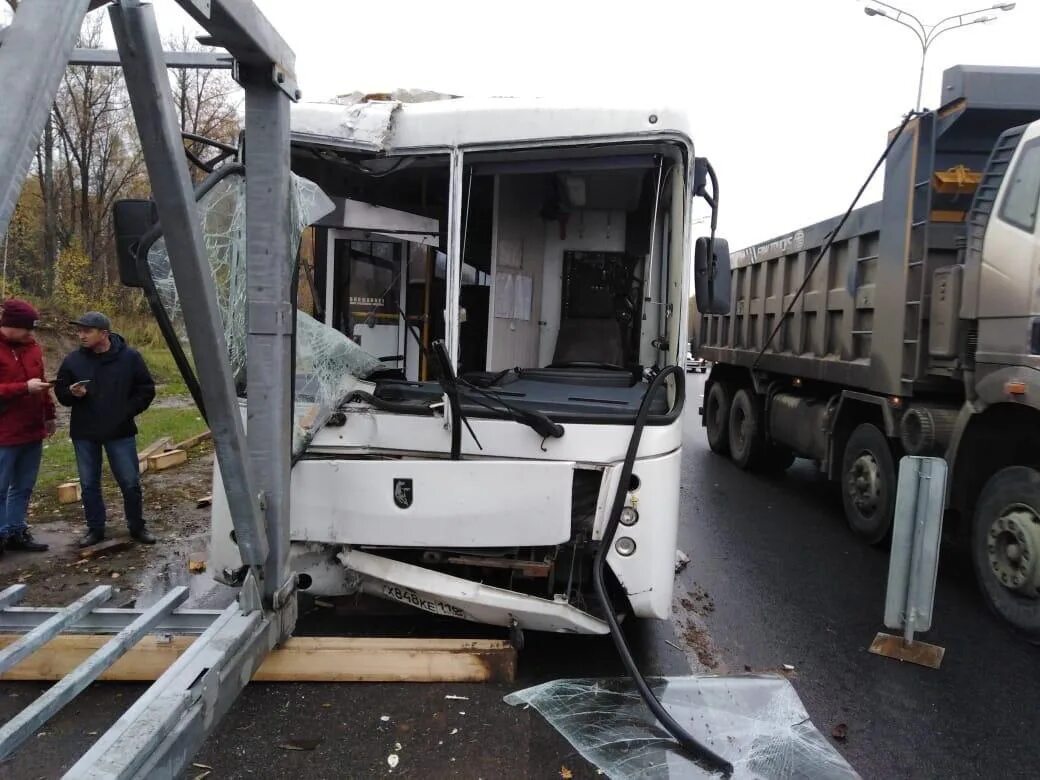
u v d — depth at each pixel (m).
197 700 2.32
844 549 6.30
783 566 5.81
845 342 6.81
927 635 4.57
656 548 3.56
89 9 1.93
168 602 3.10
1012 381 4.46
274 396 3.08
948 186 5.40
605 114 3.58
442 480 3.40
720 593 5.18
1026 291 4.37
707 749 3.06
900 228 5.70
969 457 5.05
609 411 3.60
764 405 9.30
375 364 4.25
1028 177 4.50
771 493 8.41
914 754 3.24
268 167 2.94
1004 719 3.56
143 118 2.05
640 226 5.13
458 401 3.45
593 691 3.61
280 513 3.14
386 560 3.59
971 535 5.03
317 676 3.56
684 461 10.43
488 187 4.36
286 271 3.05
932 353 5.33
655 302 4.69
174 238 2.24
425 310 4.61
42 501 6.89
